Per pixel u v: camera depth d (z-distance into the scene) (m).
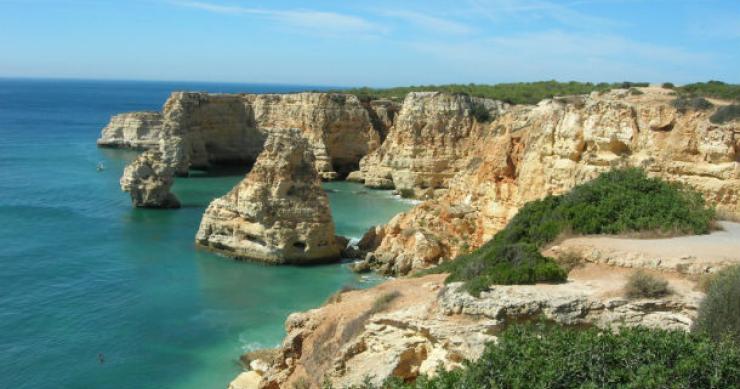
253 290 46.75
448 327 20.81
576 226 28.66
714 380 14.80
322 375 24.20
